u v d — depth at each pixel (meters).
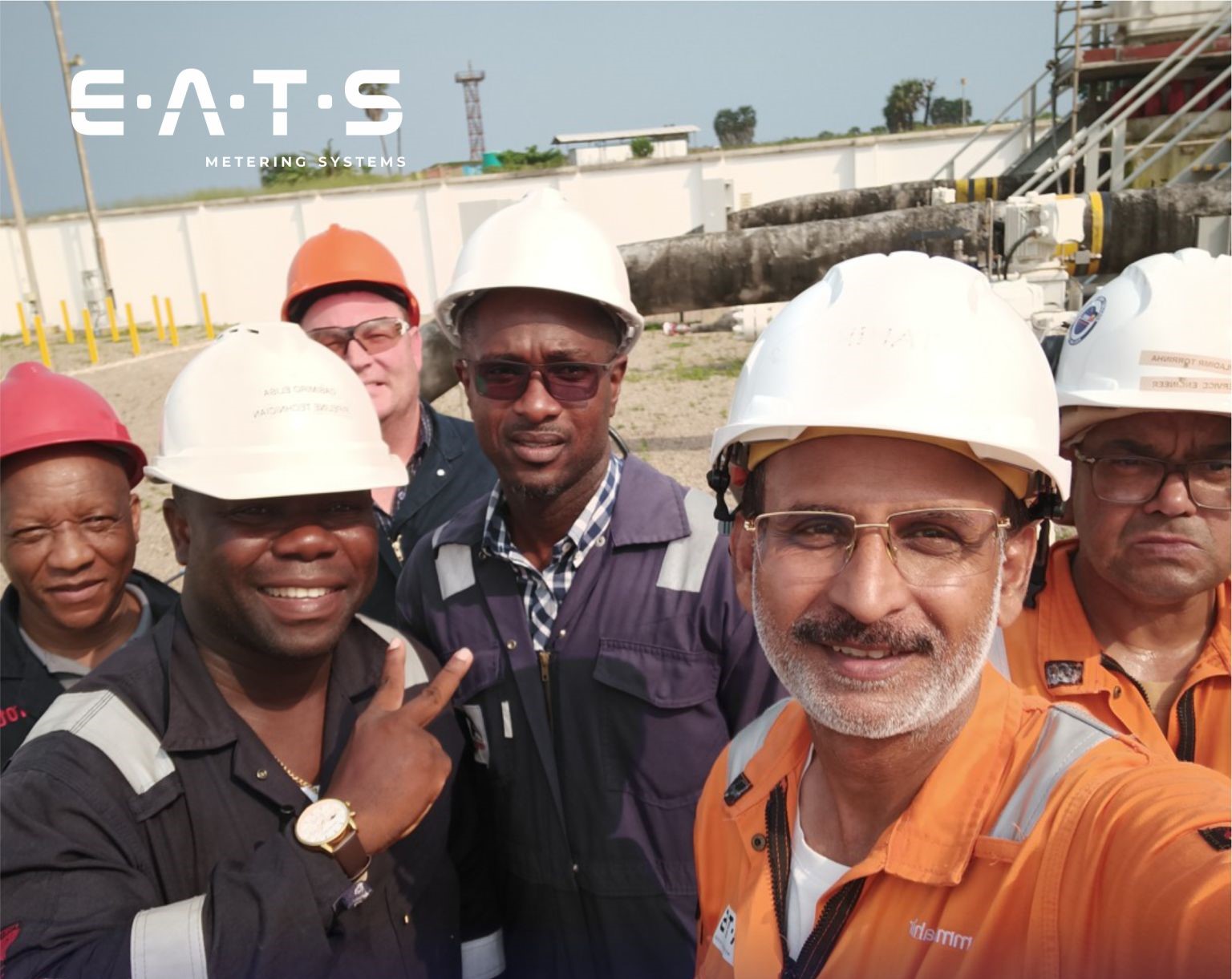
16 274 23.94
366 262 3.65
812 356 1.25
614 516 2.30
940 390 1.19
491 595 2.35
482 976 2.32
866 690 1.20
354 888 1.68
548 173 23.11
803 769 1.47
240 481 1.73
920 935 1.17
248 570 1.76
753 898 1.42
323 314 3.62
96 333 21.89
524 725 2.30
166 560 7.36
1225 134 12.20
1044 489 1.31
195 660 1.78
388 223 23.02
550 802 2.28
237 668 1.84
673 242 8.10
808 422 1.19
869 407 1.19
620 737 2.23
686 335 15.57
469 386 2.34
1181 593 1.83
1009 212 7.86
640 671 2.21
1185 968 0.91
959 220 7.89
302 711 1.94
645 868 2.22
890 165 23.50
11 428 2.38
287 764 1.90
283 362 1.85
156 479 1.82
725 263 8.01
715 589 2.20
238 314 23.84
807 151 23.50
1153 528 1.83
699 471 8.29
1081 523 1.95
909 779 1.26
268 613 1.78
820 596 1.22
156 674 1.77
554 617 2.32
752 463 1.31
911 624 1.18
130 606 2.69
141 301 23.97
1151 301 1.90
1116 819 1.05
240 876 1.50
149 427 11.47
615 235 23.55
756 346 1.39
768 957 1.37
